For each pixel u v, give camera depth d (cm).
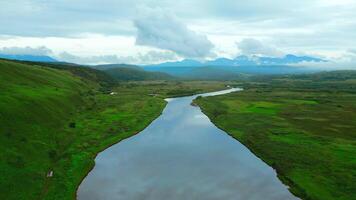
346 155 7650
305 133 10088
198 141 9656
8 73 13325
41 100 10350
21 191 5291
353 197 5394
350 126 11156
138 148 8781
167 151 8506
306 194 5625
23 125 7856
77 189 5931
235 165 7388
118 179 6462
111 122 11488
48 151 7256
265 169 7119
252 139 9519
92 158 7662
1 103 8275
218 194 5778
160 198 5591
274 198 5619
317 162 7175
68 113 11431
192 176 6669
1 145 6391
